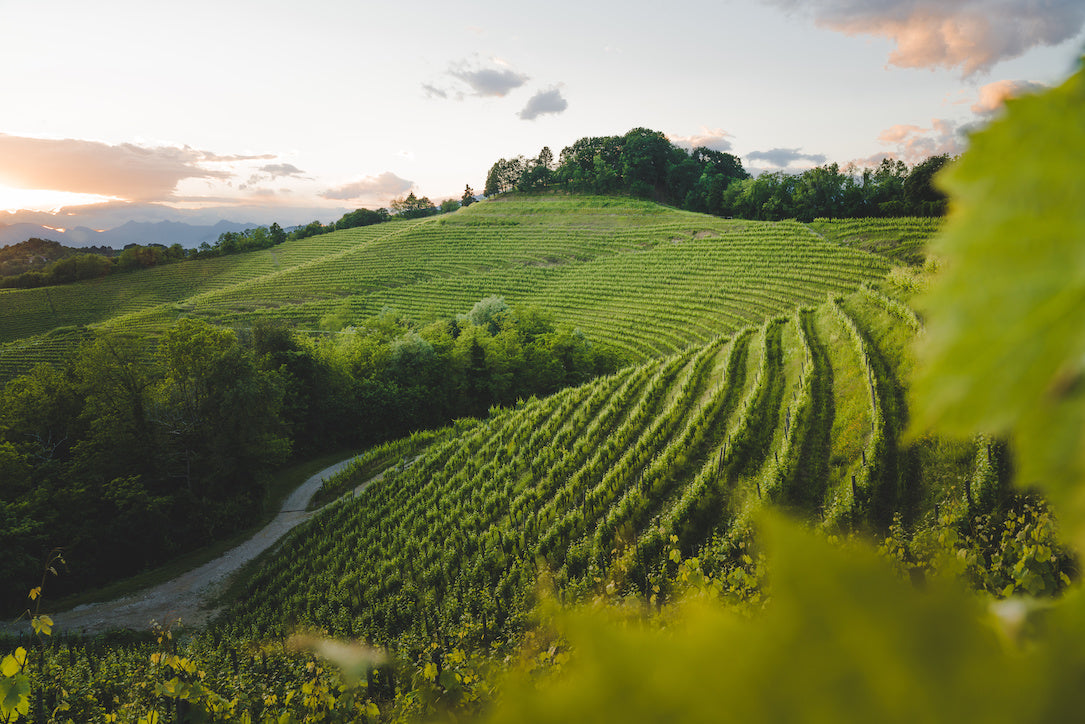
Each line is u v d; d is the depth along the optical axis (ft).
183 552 110.93
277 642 70.44
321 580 89.71
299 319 303.07
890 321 86.28
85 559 101.09
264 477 128.47
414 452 147.64
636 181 484.33
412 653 54.39
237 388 121.80
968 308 1.73
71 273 419.95
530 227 414.82
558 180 531.91
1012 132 1.72
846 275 213.87
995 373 1.69
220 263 455.63
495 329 223.92
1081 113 1.68
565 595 55.83
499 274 336.08
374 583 83.82
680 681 2.37
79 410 136.46
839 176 319.27
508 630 54.19
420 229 446.60
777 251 258.57
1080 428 1.63
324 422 164.96
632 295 264.93
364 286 343.67
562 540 73.61
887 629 2.23
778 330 115.65
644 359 202.28
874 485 53.52
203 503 116.47
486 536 82.58
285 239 528.63
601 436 103.86
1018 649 2.22
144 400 120.57
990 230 1.70
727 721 2.28
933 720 2.14
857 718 2.21
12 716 18.51
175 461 119.03
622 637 2.52
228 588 98.73
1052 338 1.66
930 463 52.13
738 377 100.12
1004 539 24.38
